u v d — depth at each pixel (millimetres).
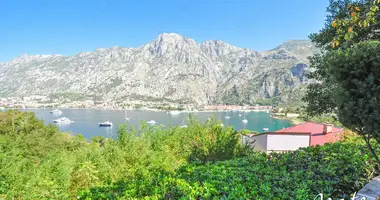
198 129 7395
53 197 3924
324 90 8625
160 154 5531
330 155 4672
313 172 3840
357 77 2531
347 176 3562
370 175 3729
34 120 29031
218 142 7035
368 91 2395
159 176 3941
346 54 2615
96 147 5664
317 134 13789
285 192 3076
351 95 2578
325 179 3592
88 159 4949
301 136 13211
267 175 3717
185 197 2932
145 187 3438
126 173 4832
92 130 67625
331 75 2801
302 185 3256
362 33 5918
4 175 3951
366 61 2434
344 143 5742
